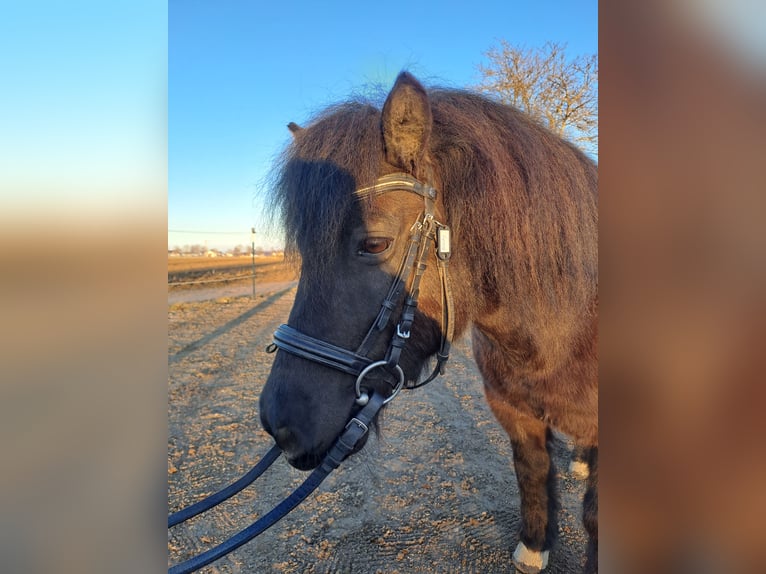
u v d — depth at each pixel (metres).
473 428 4.00
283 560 2.45
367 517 2.77
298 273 1.54
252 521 2.75
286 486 3.12
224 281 15.48
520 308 1.54
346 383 1.39
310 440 1.37
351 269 1.34
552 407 1.79
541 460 2.26
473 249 1.49
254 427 4.10
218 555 1.18
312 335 1.37
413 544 2.54
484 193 1.44
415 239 1.36
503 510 2.82
